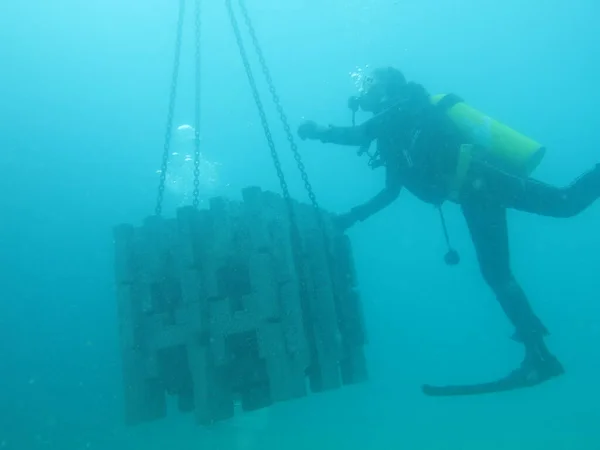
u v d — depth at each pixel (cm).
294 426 1855
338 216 516
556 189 365
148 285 376
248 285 383
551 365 346
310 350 378
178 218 369
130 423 358
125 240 386
